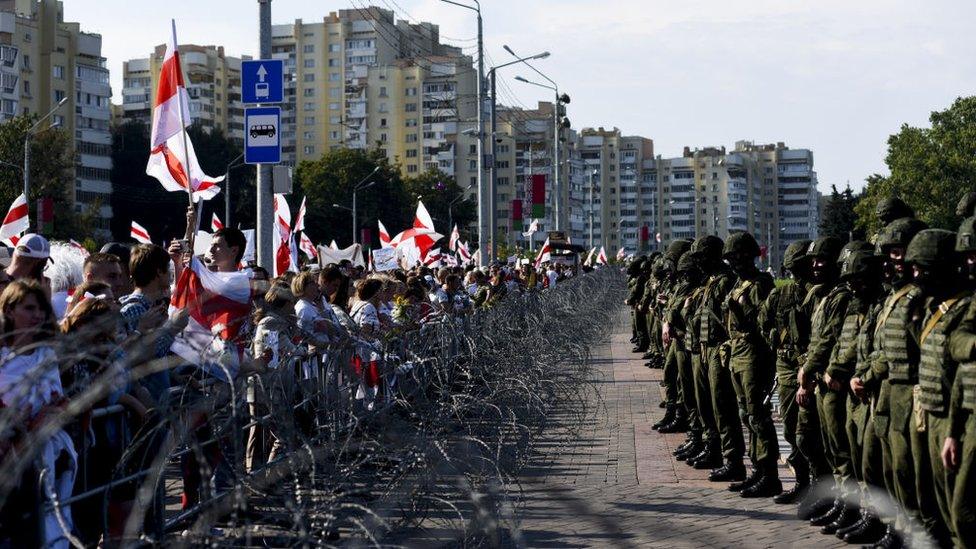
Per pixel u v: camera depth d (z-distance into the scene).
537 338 13.18
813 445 10.00
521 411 10.32
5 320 5.99
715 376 11.74
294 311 10.46
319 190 97.88
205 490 5.15
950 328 7.27
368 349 9.18
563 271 44.44
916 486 7.89
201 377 7.30
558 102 56.62
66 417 4.85
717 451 12.56
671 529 9.53
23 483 5.55
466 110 167.50
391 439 7.24
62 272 9.94
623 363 24.95
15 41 108.00
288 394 7.81
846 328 9.21
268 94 15.77
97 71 116.81
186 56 162.25
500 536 6.99
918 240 7.52
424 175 113.38
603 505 10.43
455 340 11.30
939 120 105.50
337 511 5.79
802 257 10.33
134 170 108.00
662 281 20.88
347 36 170.38
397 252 27.66
